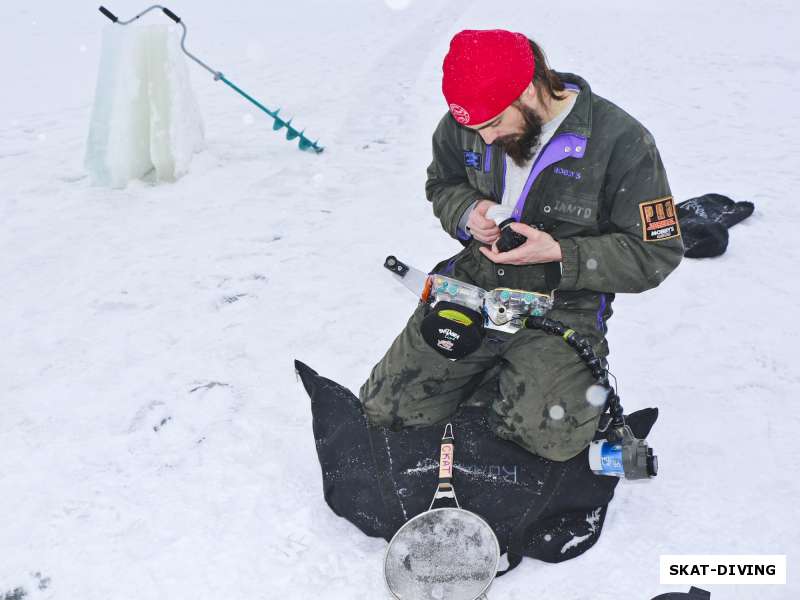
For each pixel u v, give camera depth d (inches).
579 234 93.9
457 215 99.7
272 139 261.1
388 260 101.2
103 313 154.6
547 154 89.3
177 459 112.9
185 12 612.7
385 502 96.0
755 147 246.5
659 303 150.6
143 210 203.8
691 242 167.6
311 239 184.9
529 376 94.0
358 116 290.4
